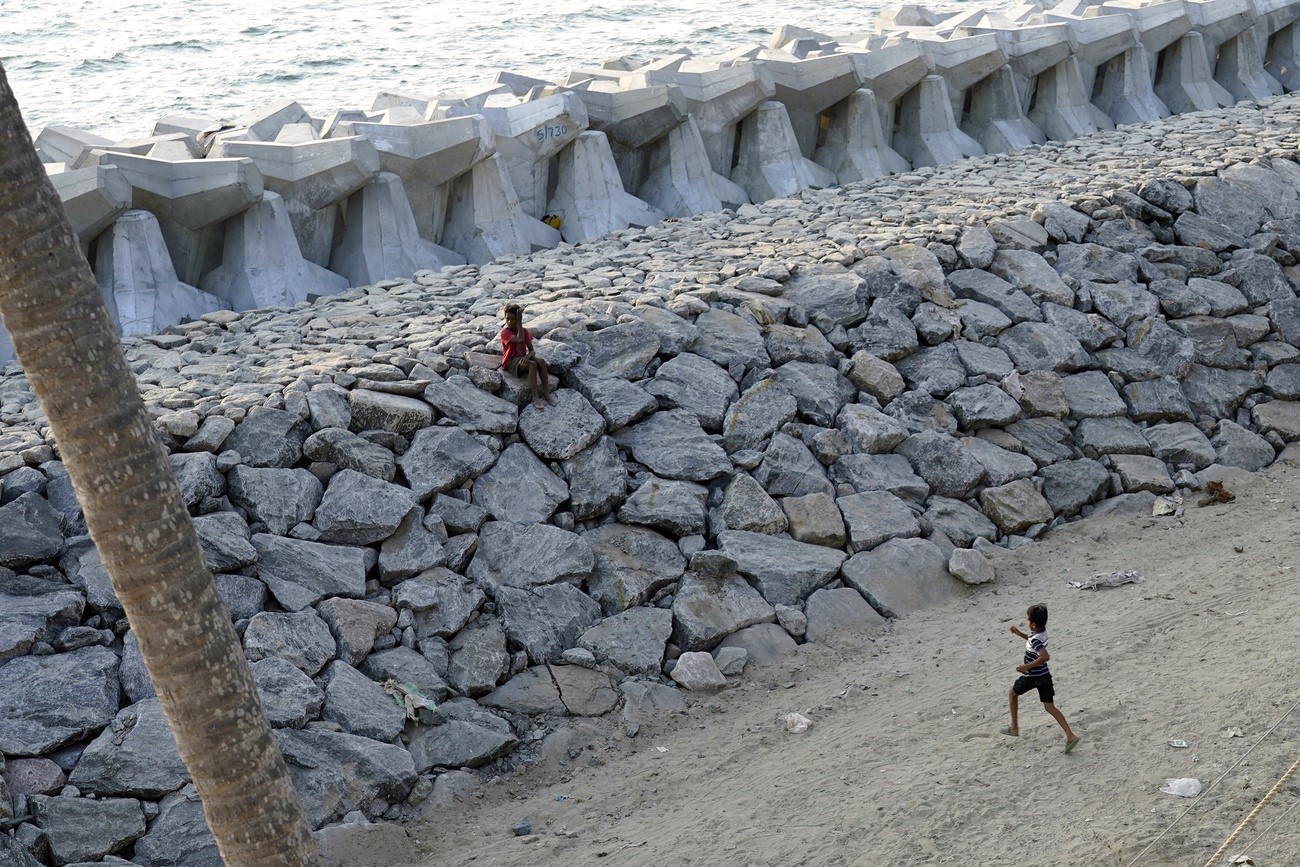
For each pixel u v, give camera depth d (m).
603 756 11.16
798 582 13.31
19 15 66.25
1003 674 11.48
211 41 59.34
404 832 10.09
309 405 13.15
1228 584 12.76
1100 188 20.81
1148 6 28.48
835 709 11.46
